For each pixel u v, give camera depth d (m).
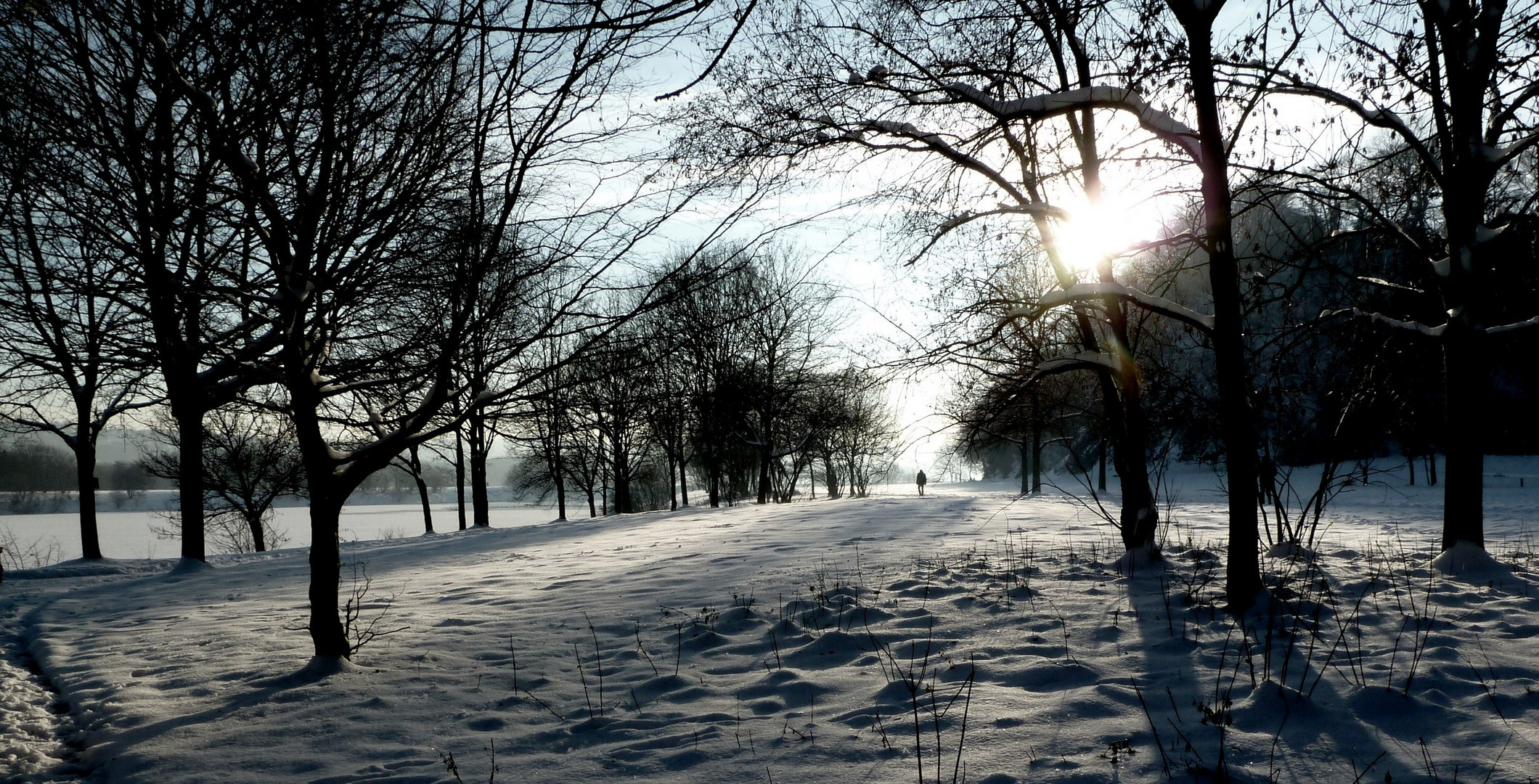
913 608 8.08
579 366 6.61
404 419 6.48
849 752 4.65
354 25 5.45
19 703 6.55
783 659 6.68
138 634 9.16
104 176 5.75
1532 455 34.06
